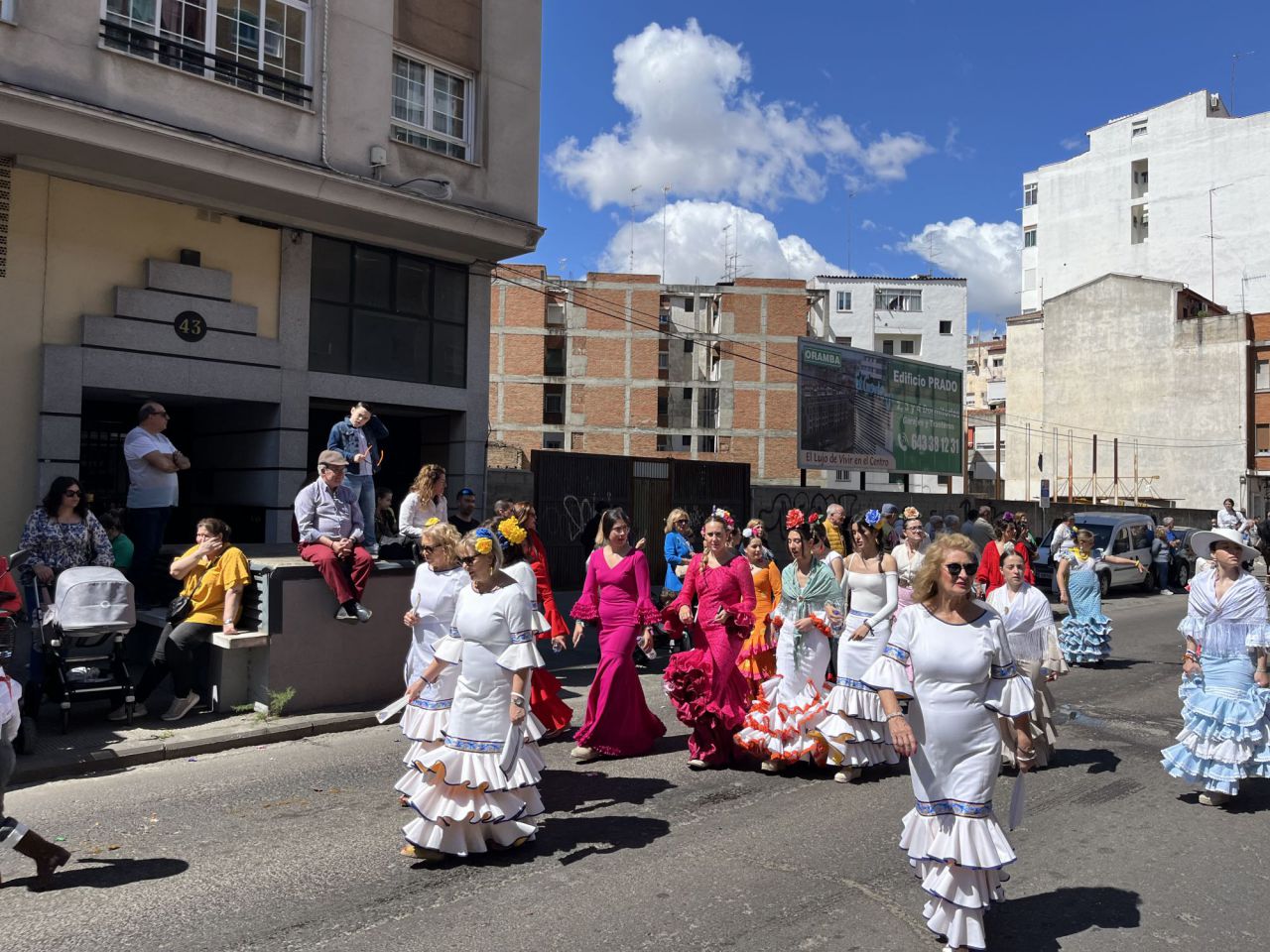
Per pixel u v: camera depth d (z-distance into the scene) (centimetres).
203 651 857
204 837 576
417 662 676
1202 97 5791
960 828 414
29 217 1127
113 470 1391
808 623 716
